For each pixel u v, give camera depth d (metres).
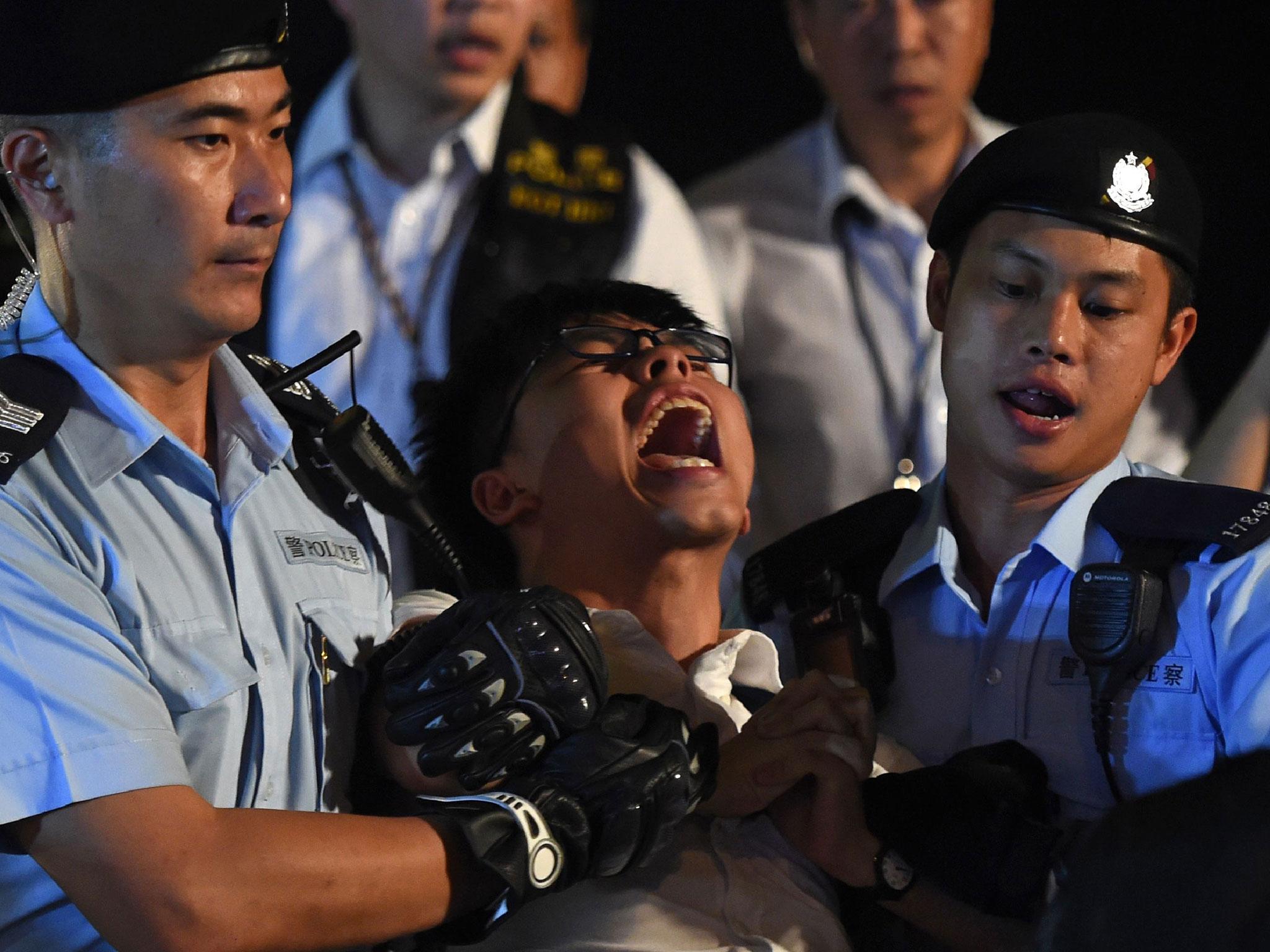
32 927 3.29
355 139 7.02
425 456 4.66
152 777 3.16
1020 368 3.98
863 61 7.34
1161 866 2.42
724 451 4.27
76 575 3.27
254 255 3.38
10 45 3.25
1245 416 6.01
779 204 7.52
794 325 7.43
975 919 4.00
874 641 4.34
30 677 3.16
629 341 4.36
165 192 3.26
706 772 3.74
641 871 3.88
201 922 3.10
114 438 3.43
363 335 6.92
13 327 3.59
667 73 7.52
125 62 3.20
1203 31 7.73
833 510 7.34
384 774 3.95
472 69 6.90
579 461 4.23
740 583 4.71
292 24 7.05
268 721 3.49
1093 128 4.01
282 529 3.74
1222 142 7.79
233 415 3.68
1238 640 3.88
